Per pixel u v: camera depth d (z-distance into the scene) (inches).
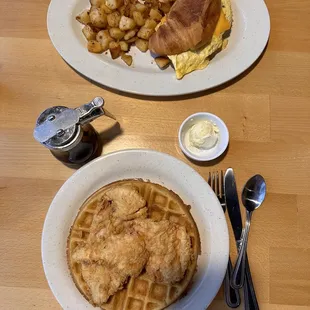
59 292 16.7
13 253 18.3
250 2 21.4
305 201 18.9
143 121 20.3
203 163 19.5
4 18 22.0
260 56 21.2
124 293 16.6
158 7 20.9
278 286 17.7
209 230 17.2
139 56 21.3
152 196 17.7
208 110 20.4
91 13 20.3
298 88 20.7
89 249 16.1
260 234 18.4
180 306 16.4
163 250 15.8
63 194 17.8
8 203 19.1
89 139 18.5
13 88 20.9
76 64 20.3
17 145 19.9
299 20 21.9
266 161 19.5
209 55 20.4
